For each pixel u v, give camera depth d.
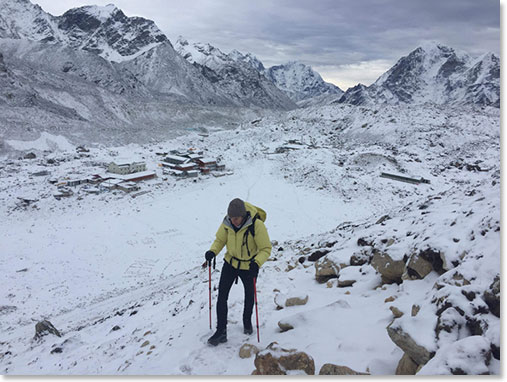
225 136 133.25
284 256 12.56
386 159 79.44
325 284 7.17
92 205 63.00
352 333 4.39
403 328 3.55
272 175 82.81
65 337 10.67
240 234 4.84
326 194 67.56
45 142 124.62
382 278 6.19
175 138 168.00
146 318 9.56
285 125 138.50
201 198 67.31
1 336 19.08
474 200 7.23
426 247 5.41
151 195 69.06
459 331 3.39
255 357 4.11
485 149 90.62
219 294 5.08
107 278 37.41
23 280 36.25
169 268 40.09
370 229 9.14
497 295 3.49
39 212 58.66
